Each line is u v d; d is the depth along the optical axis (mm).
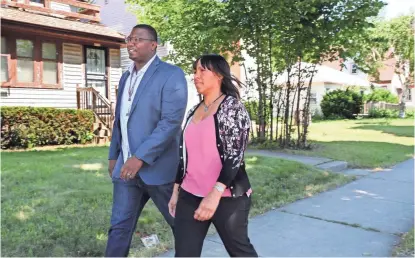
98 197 4504
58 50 11977
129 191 2697
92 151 8719
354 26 8383
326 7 8477
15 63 10922
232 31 9188
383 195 5184
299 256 3152
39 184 5098
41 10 11945
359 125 17625
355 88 25938
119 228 2664
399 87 35000
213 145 2119
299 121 9727
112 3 19688
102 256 3064
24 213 3855
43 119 9867
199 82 2234
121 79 2922
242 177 2164
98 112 11688
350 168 7324
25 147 9578
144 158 2559
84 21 13758
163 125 2619
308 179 5910
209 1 9578
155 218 3852
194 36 10648
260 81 9781
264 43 9453
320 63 9484
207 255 3154
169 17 11664
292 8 8359
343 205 4684
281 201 4785
